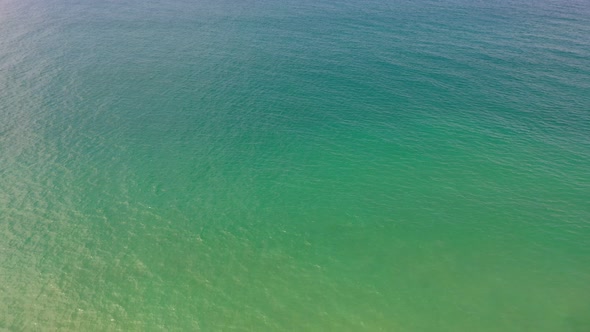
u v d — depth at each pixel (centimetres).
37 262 3612
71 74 6606
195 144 5100
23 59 7075
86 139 5122
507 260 3688
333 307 3291
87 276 3503
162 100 5969
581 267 3622
